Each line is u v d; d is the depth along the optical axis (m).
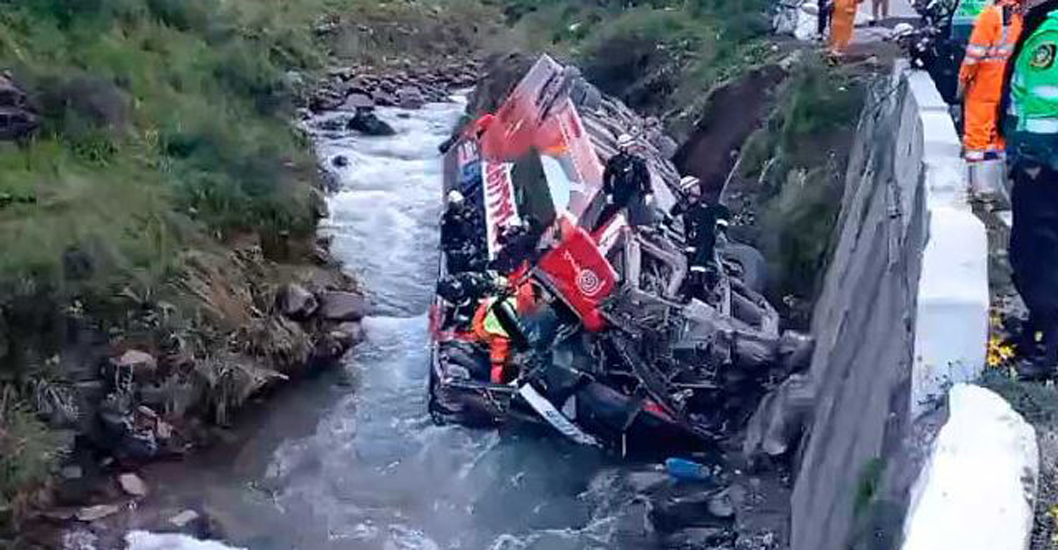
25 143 16.41
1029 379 7.22
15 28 19.33
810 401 11.84
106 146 16.88
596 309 12.36
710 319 12.33
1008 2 7.96
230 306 14.52
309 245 17.62
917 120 9.48
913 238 8.40
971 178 9.34
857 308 10.33
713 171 17.67
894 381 7.86
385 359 15.45
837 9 15.87
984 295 7.21
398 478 12.86
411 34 34.19
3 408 12.09
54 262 13.19
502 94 25.25
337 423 13.89
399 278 17.84
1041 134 6.78
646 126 19.00
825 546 8.55
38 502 11.75
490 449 13.22
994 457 5.95
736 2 23.33
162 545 11.43
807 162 14.72
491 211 16.84
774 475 12.00
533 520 12.00
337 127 26.05
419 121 27.44
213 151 17.92
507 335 13.15
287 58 29.12
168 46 22.14
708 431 12.68
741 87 18.02
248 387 13.94
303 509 12.24
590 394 12.66
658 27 23.44
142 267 13.96
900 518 6.54
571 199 15.04
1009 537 5.40
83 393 12.68
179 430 13.16
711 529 11.44
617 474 12.59
